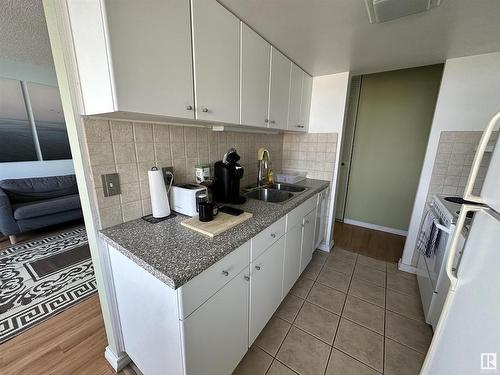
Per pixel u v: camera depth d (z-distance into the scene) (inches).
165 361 37.3
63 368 49.8
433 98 106.3
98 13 28.5
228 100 48.9
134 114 35.2
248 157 82.4
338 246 108.9
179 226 45.1
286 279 65.6
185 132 56.3
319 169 97.6
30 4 62.7
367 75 118.6
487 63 66.6
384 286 79.0
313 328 61.4
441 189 78.7
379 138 121.6
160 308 34.4
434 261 62.1
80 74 34.6
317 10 45.3
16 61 111.4
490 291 21.8
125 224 45.3
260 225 46.8
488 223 25.4
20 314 64.0
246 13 46.7
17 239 109.4
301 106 84.5
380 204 127.3
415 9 43.0
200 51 40.7
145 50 32.5
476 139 71.1
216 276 36.4
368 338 58.5
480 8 42.6
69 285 76.1
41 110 122.5
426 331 60.7
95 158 39.7
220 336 40.0
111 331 47.4
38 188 120.8
